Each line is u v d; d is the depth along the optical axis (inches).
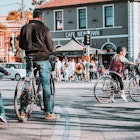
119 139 257.8
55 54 342.0
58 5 1700.3
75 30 1663.4
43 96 330.0
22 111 314.3
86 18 1631.4
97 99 470.3
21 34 327.3
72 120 330.6
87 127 300.4
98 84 470.6
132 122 325.7
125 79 502.6
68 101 506.3
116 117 354.0
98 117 353.1
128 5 1521.9
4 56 2333.9
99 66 1267.2
